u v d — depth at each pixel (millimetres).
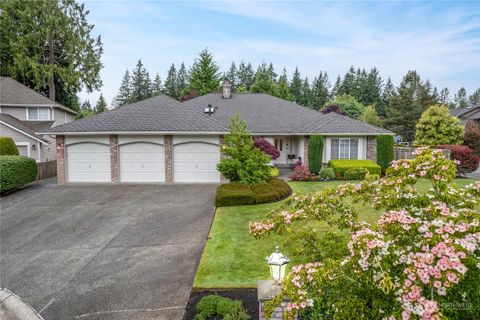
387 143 19484
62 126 17859
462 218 3236
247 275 6953
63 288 6875
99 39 39594
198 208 12945
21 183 16547
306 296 3621
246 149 14969
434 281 2609
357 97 70875
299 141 23562
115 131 17469
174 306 5988
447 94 89938
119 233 10266
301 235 5141
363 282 3279
